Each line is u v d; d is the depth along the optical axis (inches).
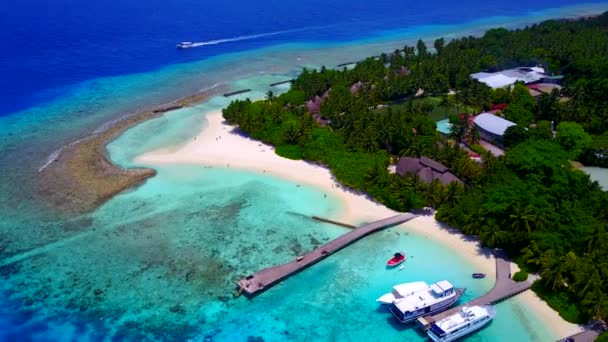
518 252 2982.3
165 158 4362.7
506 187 3120.1
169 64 7504.9
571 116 4618.6
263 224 3403.1
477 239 3184.1
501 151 4343.0
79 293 2770.7
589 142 4104.3
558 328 2475.4
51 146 4648.1
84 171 4128.9
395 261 2965.1
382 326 2546.8
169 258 3046.3
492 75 6131.9
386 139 4222.4
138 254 3085.6
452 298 2625.5
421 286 2672.2
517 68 6491.1
